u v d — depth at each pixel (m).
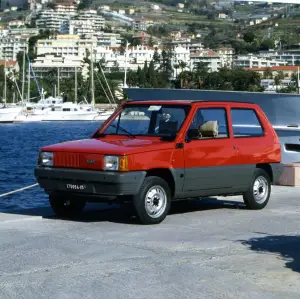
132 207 9.36
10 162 48.62
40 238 8.49
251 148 10.66
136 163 9.09
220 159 10.15
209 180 10.04
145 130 10.09
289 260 7.43
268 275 6.82
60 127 96.94
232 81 92.69
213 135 10.12
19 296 6.11
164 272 6.91
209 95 17.53
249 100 17.33
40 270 6.96
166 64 157.25
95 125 101.69
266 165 11.07
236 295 6.18
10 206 23.62
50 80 156.50
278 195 12.76
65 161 9.40
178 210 10.91
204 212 10.70
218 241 8.42
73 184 9.29
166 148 9.48
